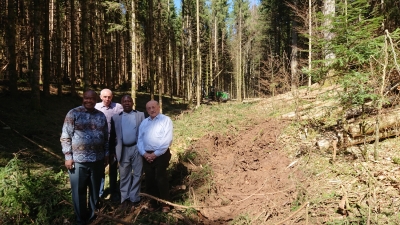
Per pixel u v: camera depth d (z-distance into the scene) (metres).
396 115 4.91
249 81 39.84
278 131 7.03
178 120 12.23
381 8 7.24
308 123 6.80
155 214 4.19
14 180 4.40
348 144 5.12
